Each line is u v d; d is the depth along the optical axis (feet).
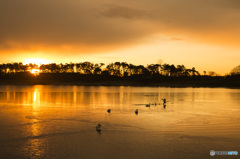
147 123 107.34
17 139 81.71
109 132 91.25
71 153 69.46
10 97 250.16
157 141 80.38
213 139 82.53
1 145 75.72
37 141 79.87
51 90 401.90
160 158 66.18
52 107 164.25
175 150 71.87
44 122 108.47
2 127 98.02
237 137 84.94
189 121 112.27
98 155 68.18
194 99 241.96
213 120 114.62
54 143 77.97
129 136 85.97
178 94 326.24
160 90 441.68
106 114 132.77
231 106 175.63
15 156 67.10
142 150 72.02
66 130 93.86
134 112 141.49
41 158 65.77
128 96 279.90
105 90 422.82
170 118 120.16
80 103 193.26
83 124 104.73
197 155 68.44
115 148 73.61
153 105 181.27
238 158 66.23
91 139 82.38
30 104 183.01
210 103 198.80
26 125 101.86
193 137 84.89
